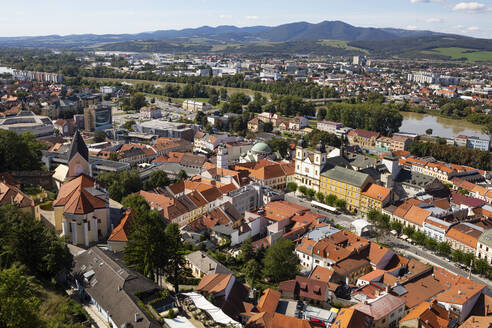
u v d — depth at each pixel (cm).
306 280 15950
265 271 17225
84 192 17562
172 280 15400
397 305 14400
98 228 17750
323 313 14138
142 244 14025
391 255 18688
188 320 11994
